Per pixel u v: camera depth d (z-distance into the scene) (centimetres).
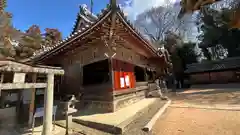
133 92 979
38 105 729
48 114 417
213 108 813
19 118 627
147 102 970
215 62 2712
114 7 489
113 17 505
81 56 866
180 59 3080
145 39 834
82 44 762
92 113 685
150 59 1441
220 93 1509
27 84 374
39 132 473
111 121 538
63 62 981
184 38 3569
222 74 2544
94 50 786
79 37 654
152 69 1492
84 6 1068
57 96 965
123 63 877
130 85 927
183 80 2962
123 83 833
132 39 772
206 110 784
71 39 679
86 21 982
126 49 948
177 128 518
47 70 425
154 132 486
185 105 965
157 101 1064
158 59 1461
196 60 3328
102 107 725
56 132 480
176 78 2948
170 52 3148
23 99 776
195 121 591
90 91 793
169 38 3294
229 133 448
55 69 455
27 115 670
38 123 575
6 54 1450
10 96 818
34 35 2005
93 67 876
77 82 858
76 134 473
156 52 1189
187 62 3241
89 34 633
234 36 2847
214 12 2709
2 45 1434
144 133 474
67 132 467
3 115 639
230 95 1306
